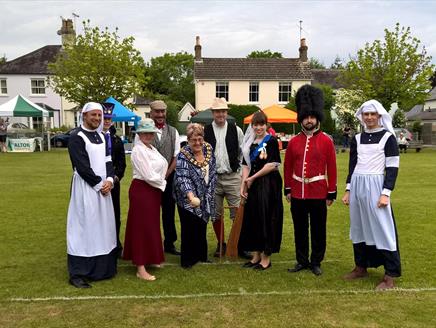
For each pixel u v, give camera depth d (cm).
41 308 397
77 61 2544
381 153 451
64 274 492
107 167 476
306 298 419
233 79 3209
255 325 364
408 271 495
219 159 564
